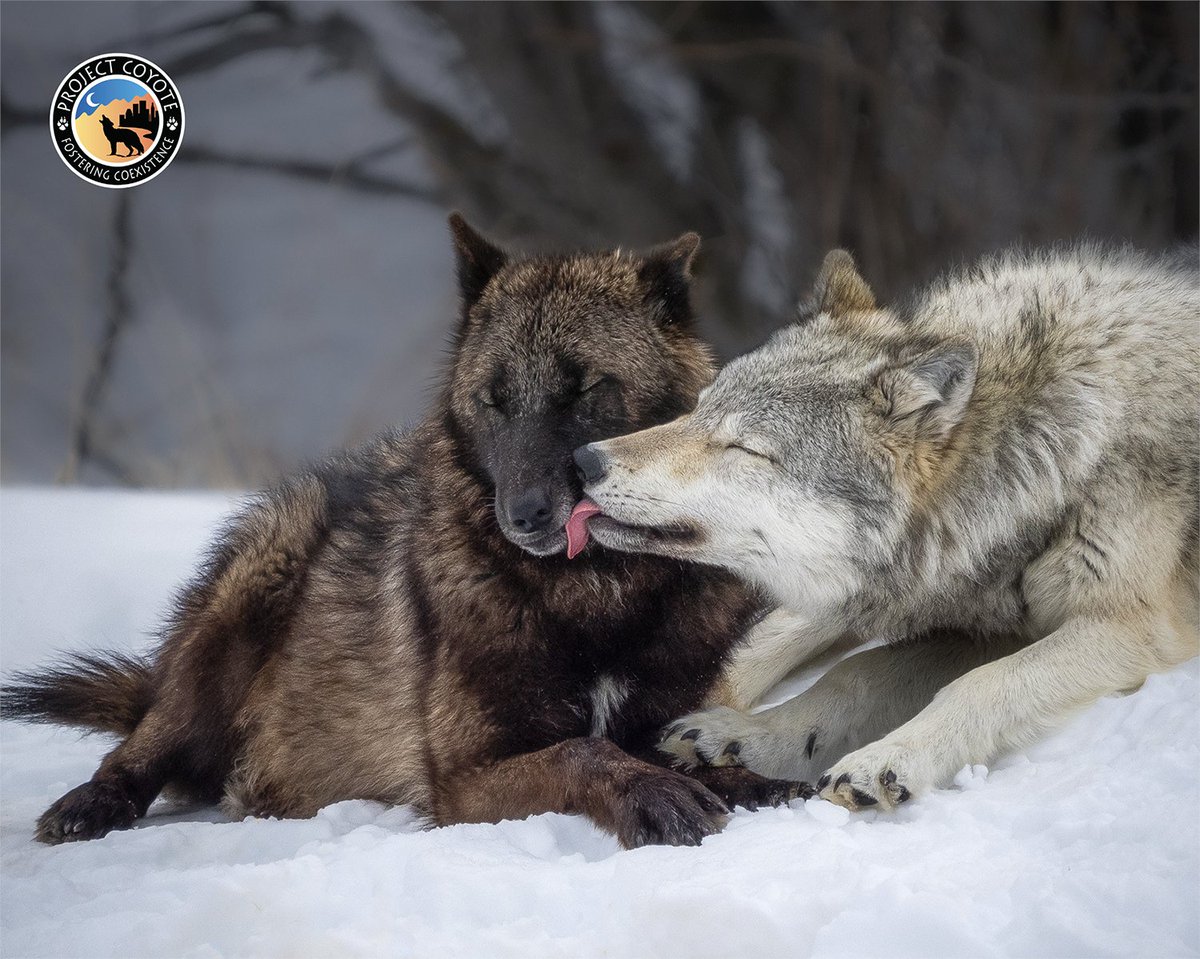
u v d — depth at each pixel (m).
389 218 49.28
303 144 45.78
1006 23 30.38
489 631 8.57
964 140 30.47
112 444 31.67
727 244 31.38
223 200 49.66
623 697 8.93
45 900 7.02
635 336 8.99
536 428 8.59
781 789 8.05
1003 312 9.13
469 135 31.62
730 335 31.03
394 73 31.94
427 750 8.77
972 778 7.57
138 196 46.66
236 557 10.28
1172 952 5.45
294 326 47.22
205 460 24.80
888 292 29.53
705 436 8.62
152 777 9.75
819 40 30.58
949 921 5.67
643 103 31.58
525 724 8.59
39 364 42.44
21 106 41.03
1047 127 29.84
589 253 9.45
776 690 10.58
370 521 10.11
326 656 9.80
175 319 41.06
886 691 9.03
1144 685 7.80
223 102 46.59
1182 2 29.47
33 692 10.51
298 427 44.31
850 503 8.59
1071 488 8.43
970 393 8.37
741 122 32.03
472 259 9.55
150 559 15.24
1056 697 8.02
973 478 8.66
